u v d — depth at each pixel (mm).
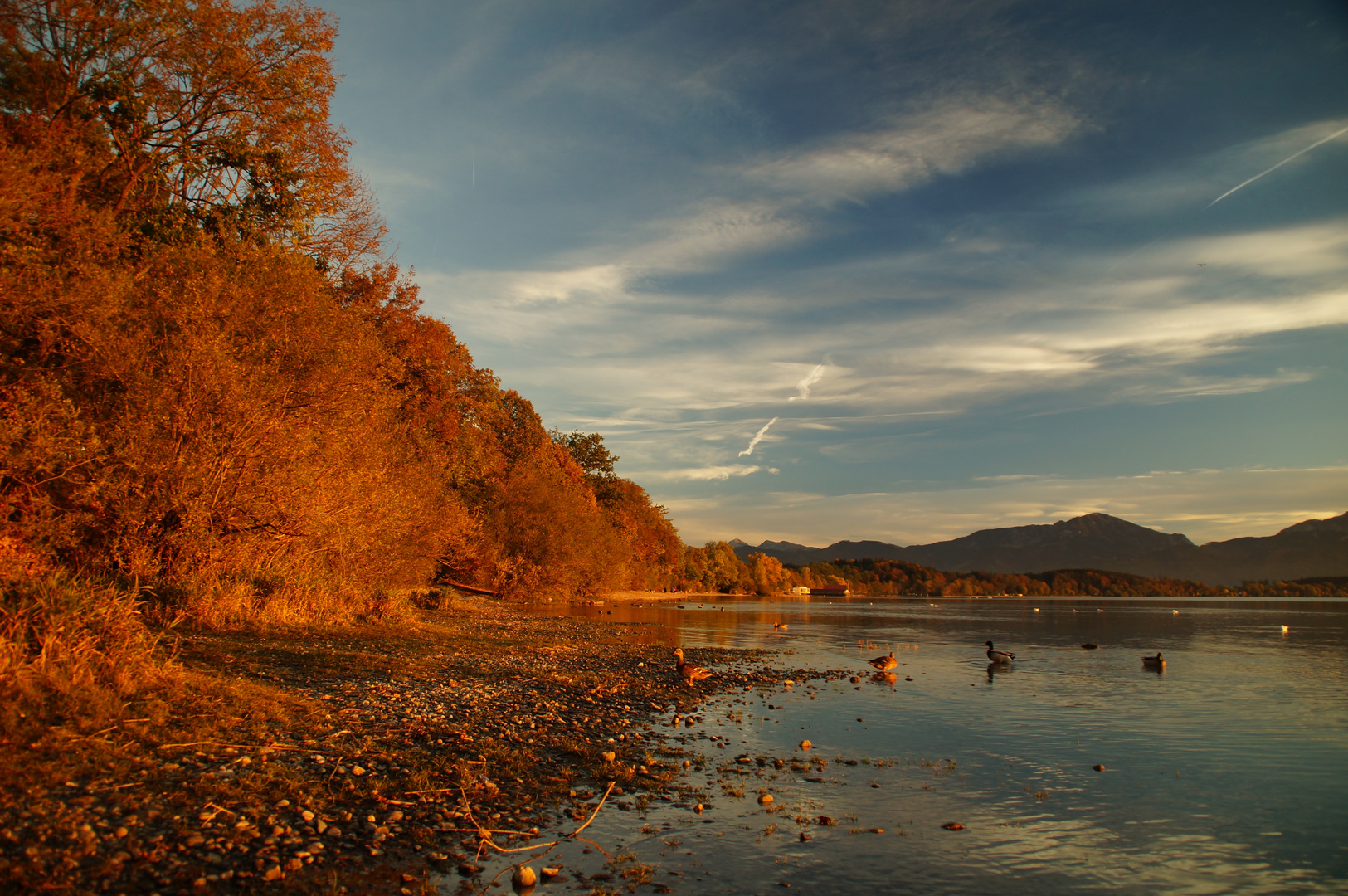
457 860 7047
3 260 13758
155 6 20453
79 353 14938
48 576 10969
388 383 26609
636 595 95188
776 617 61125
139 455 15211
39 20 19250
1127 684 22484
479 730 11883
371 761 9523
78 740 8141
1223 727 15805
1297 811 10102
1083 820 9609
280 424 17406
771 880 7215
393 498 23281
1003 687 21594
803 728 14641
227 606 16922
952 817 9523
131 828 6672
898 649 33469
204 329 16250
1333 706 18656
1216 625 59500
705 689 18984
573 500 60500
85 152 17828
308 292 18891
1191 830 9320
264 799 7746
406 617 24562
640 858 7574
